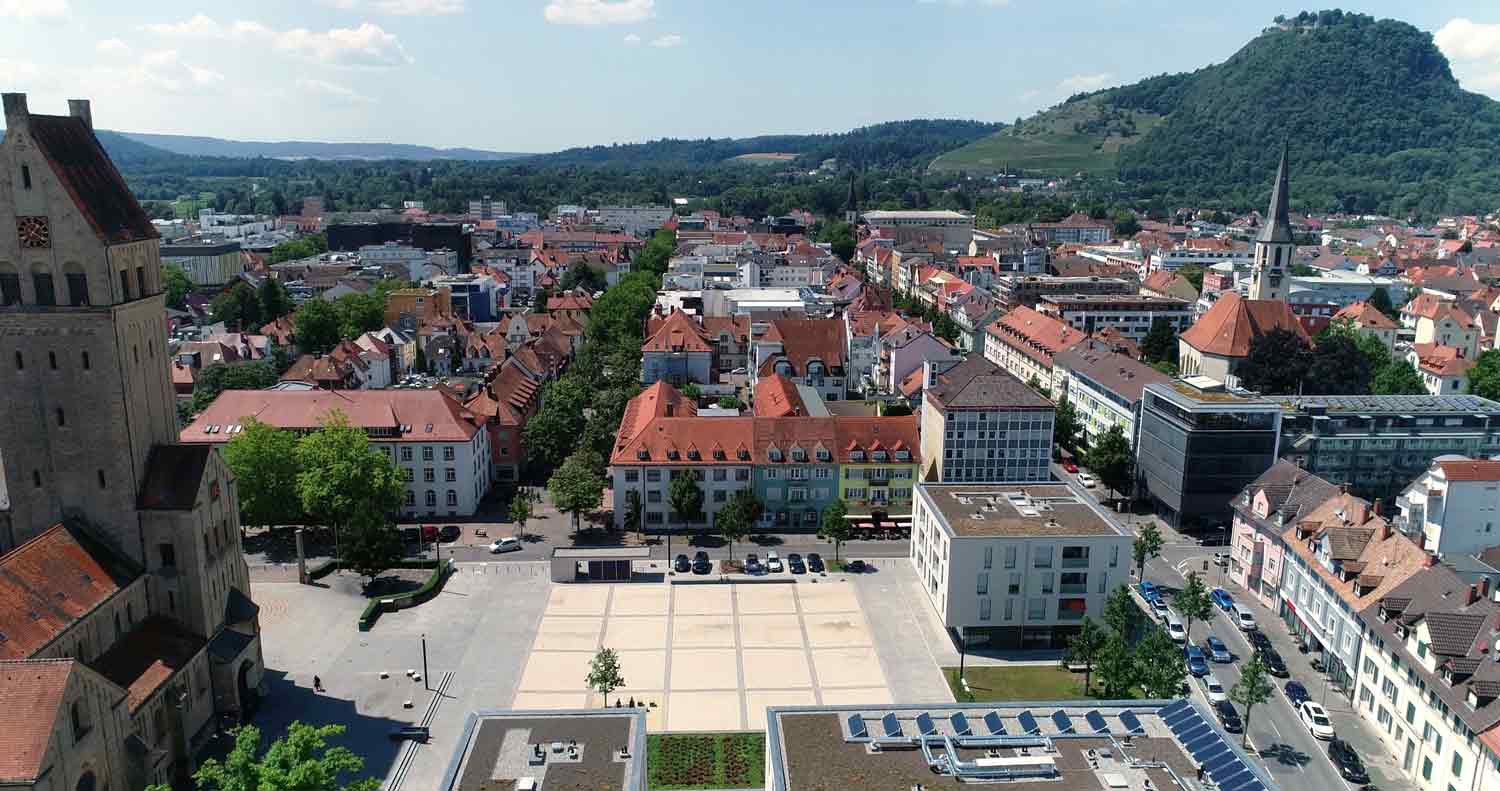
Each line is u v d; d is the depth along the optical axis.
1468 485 128.38
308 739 64.38
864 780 65.06
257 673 101.06
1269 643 117.00
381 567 125.25
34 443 90.25
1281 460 141.12
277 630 116.50
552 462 173.50
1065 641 116.19
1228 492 151.50
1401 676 94.81
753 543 146.25
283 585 128.75
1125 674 94.75
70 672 70.31
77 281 87.62
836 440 152.38
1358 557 110.31
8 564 80.50
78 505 91.44
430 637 115.81
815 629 119.56
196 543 92.75
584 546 143.75
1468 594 93.75
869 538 148.62
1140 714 73.06
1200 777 65.25
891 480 152.12
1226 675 110.50
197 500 92.56
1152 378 174.88
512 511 144.38
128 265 91.12
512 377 197.38
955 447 156.12
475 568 135.75
